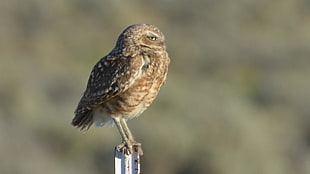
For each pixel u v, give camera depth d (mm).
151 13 39312
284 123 27125
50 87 27109
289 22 42156
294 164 23922
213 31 38312
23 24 35531
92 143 22047
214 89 28578
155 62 9227
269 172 21609
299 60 34781
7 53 33594
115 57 9297
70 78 28234
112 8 38406
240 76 33844
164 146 21391
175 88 25281
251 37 37375
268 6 41781
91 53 36281
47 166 21078
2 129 21812
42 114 23172
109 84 9219
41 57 34438
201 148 21453
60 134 22062
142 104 9422
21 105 24188
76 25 36938
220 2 40281
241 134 21875
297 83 29984
